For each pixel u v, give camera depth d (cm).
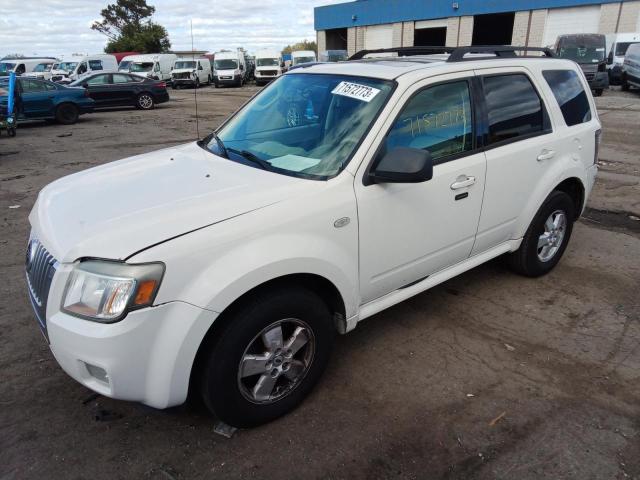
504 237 395
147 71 3484
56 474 240
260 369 257
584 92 450
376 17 3681
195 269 225
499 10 3075
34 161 991
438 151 321
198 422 273
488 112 353
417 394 296
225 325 240
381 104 295
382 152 287
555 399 292
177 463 247
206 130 1438
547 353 337
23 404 286
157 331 221
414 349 342
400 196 295
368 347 344
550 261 448
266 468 244
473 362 327
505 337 356
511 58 395
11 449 254
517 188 379
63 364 232
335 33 4212
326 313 278
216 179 281
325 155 291
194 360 240
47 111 1559
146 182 284
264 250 240
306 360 279
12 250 513
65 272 226
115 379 219
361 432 267
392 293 324
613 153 958
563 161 414
